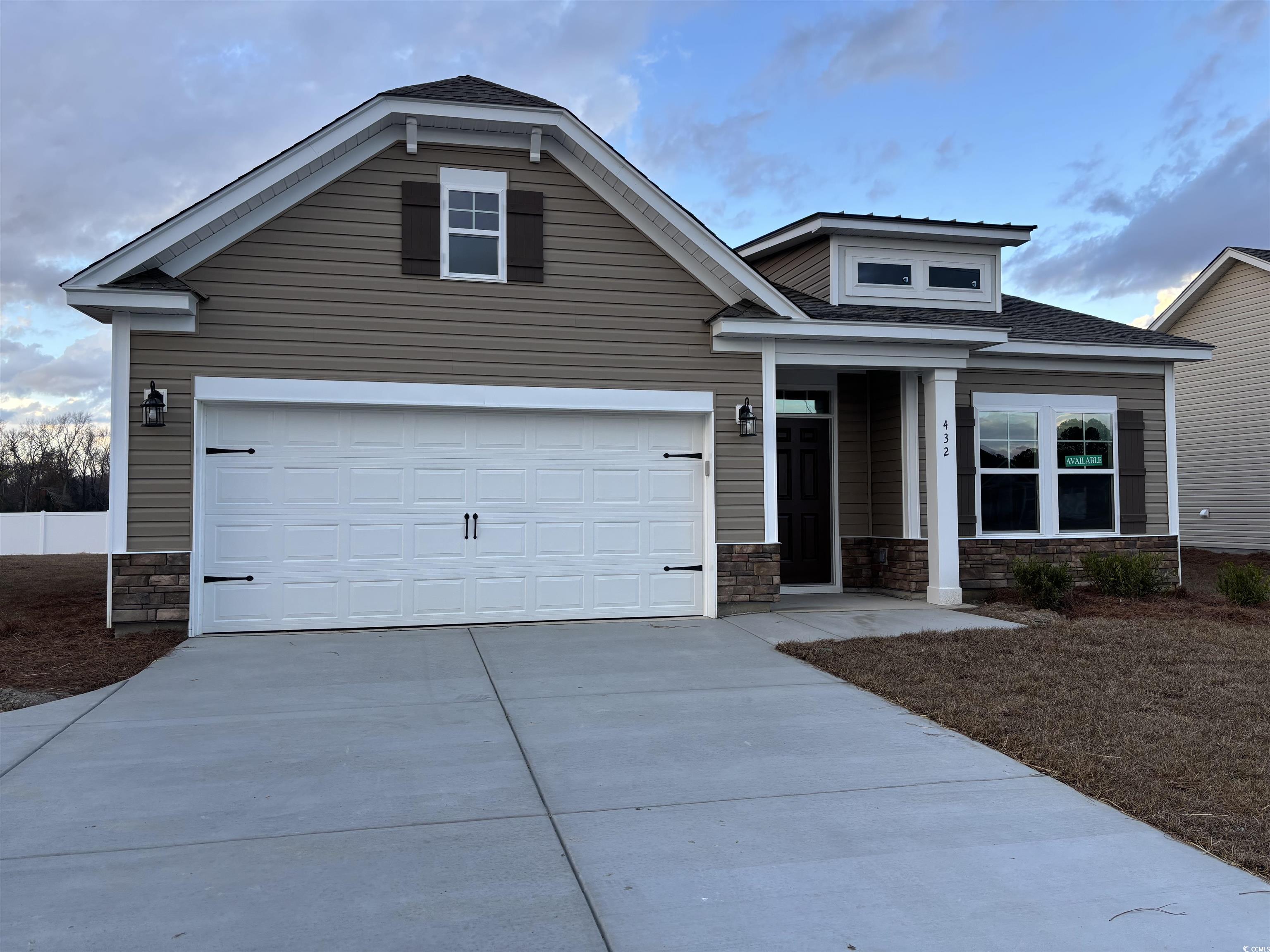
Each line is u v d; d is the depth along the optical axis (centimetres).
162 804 463
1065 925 344
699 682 737
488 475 995
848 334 1054
